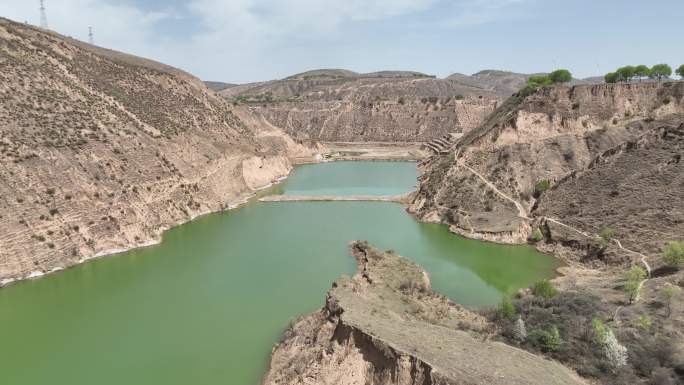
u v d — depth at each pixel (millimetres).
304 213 77375
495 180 72062
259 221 72375
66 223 54531
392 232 66062
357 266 51938
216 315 41000
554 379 24641
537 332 31391
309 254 56531
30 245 50156
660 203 52281
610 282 43625
